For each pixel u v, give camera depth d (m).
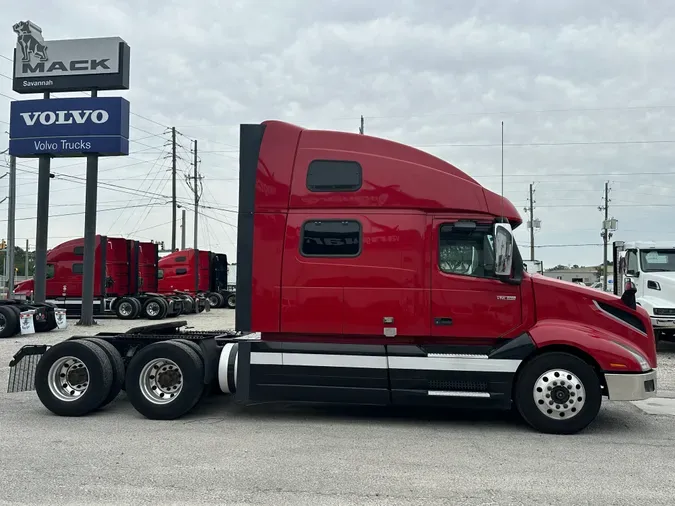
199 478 4.94
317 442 6.16
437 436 6.46
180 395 7.07
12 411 7.61
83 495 4.52
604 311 6.70
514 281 6.66
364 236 6.77
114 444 6.00
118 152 20.86
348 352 6.77
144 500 4.43
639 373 6.41
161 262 30.58
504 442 6.23
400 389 6.69
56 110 20.78
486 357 6.60
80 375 7.38
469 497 4.57
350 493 4.62
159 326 8.19
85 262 21.52
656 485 4.89
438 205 6.74
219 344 7.75
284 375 6.85
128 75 21.55
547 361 6.53
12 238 25.11
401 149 6.94
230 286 41.91
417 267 6.70
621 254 15.84
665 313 13.68
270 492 4.63
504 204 6.84
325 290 6.79
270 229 6.92
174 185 47.53
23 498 4.45
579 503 4.47
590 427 6.95
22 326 17.72
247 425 6.91
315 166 6.94
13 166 25.22
